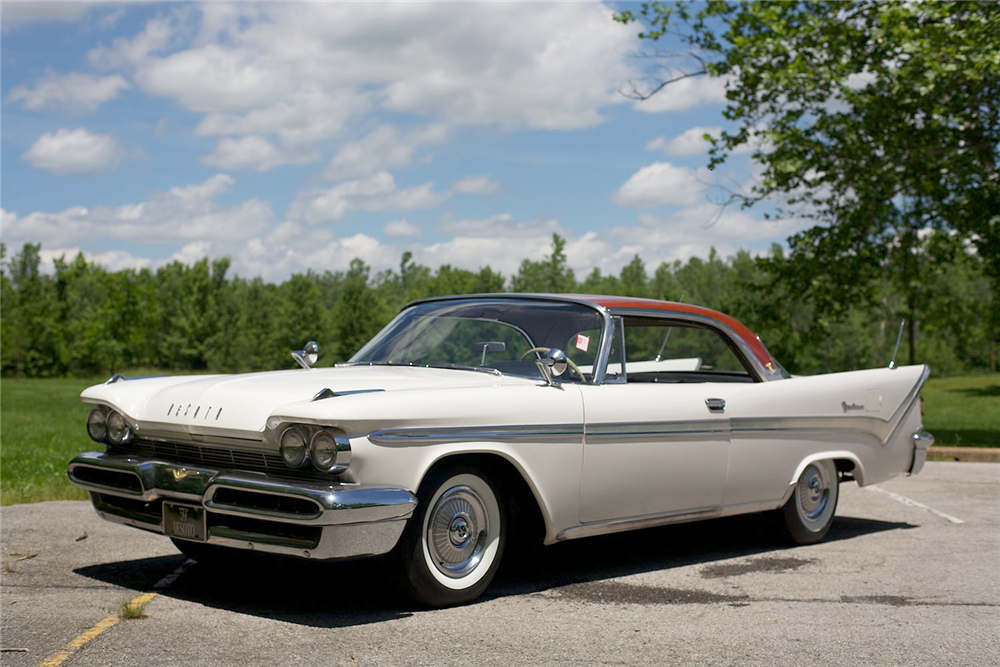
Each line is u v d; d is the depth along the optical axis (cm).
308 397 423
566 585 494
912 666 359
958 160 1436
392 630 392
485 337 525
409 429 412
